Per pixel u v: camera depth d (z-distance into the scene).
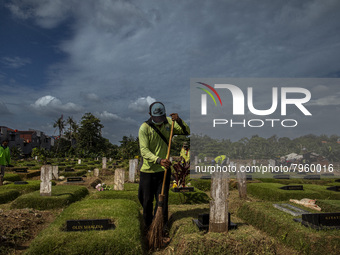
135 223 3.53
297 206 4.89
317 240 3.20
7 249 3.32
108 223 3.38
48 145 64.12
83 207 4.36
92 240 2.92
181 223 3.64
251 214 4.62
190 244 2.96
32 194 6.15
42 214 5.05
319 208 4.69
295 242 3.44
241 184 6.68
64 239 2.93
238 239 3.03
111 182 10.70
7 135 43.62
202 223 3.41
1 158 9.08
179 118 3.86
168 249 3.21
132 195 6.17
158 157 3.65
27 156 49.59
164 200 3.86
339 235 3.23
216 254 2.94
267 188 7.18
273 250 3.04
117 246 2.88
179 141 31.95
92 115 59.41
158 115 3.81
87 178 11.27
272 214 4.16
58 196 6.04
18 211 4.68
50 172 6.07
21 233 3.78
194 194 6.41
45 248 2.81
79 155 38.31
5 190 7.21
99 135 60.44
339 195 6.50
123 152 35.56
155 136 3.92
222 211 3.27
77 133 62.12
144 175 3.90
